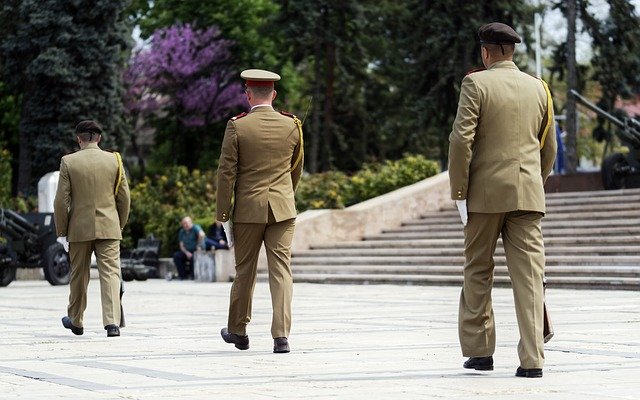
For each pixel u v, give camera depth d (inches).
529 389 332.5
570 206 1283.2
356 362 414.3
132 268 1370.6
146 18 2667.3
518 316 363.3
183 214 1569.9
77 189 557.0
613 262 988.6
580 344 473.7
